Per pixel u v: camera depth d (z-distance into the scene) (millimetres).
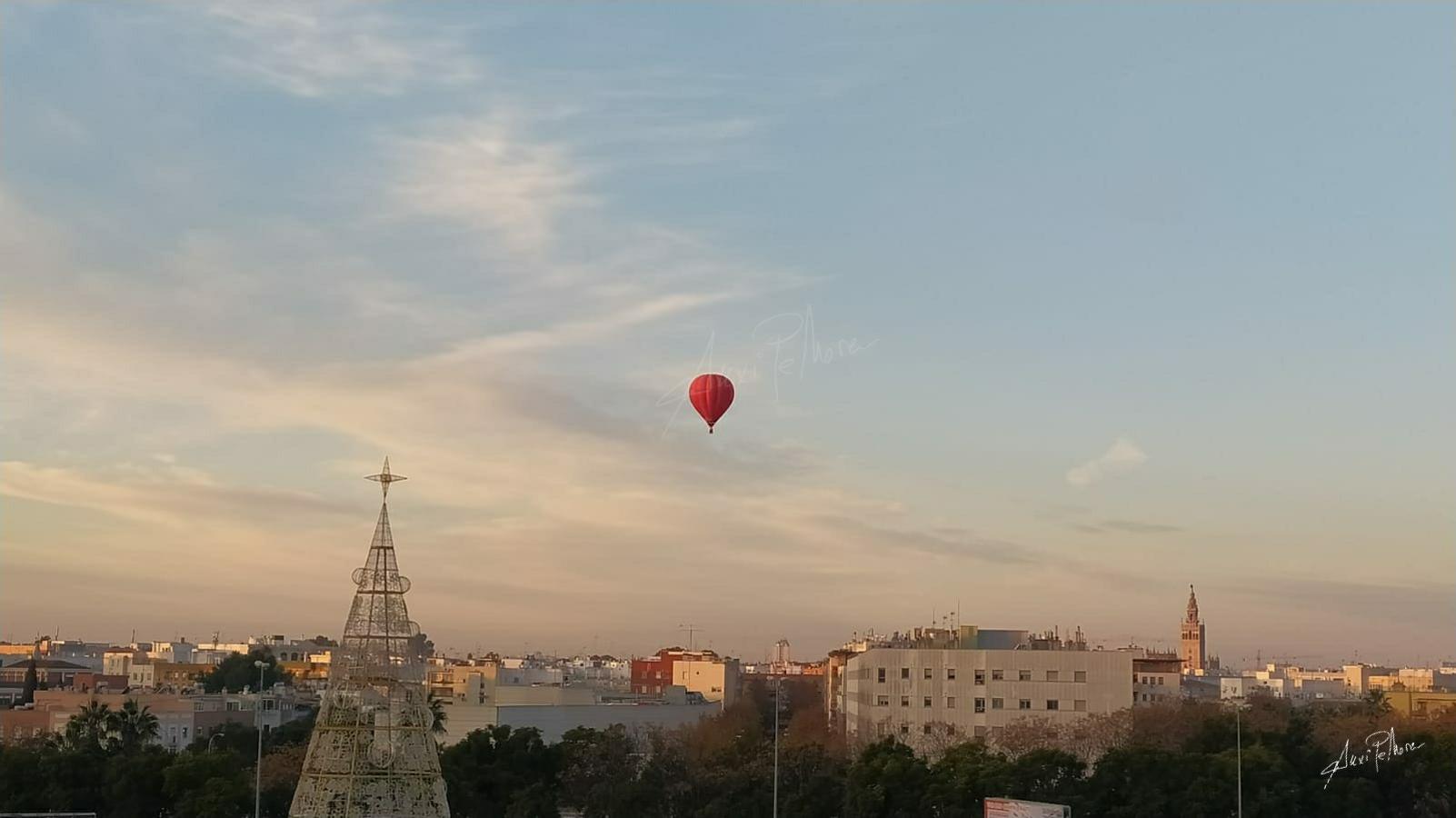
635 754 130125
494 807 115625
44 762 110312
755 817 113500
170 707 178125
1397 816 123500
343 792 95562
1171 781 112750
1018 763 114250
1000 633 184375
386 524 100750
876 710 163000
